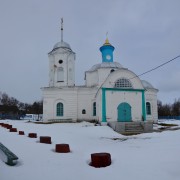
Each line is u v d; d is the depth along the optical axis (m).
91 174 6.44
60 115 29.78
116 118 26.16
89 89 30.30
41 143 10.49
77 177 6.13
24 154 7.92
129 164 7.35
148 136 16.05
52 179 5.84
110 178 6.11
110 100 26.36
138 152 9.22
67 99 29.92
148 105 32.81
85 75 32.47
